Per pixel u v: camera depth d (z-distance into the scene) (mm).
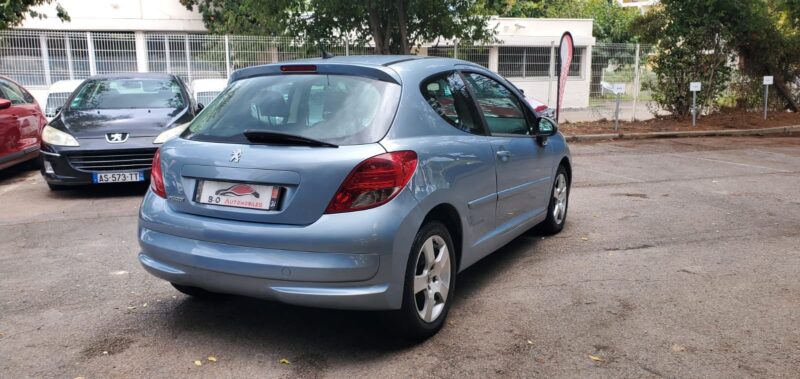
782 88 20125
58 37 17688
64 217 7215
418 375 3416
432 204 3715
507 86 5410
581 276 5051
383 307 3469
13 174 10562
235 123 3912
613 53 19359
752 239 6168
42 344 3820
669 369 3469
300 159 3443
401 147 3605
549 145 5836
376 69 3924
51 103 13688
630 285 4832
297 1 17297
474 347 3760
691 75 18547
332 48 17984
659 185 9219
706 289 4734
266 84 4105
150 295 4668
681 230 6523
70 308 4410
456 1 17422
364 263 3359
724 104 20062
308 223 3396
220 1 22875
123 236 6348
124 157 8195
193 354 3684
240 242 3488
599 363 3545
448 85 4414
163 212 3807
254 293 3508
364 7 16828
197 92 15094
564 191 6414
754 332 3949
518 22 25578
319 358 3629
